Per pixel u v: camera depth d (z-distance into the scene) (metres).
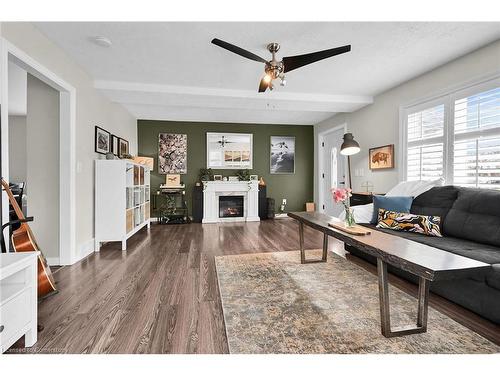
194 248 3.73
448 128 3.24
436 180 3.13
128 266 2.93
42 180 3.01
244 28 2.46
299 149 7.07
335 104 4.59
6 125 2.01
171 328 1.71
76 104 3.18
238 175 6.64
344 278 2.57
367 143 4.77
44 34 2.53
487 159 2.79
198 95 4.03
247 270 2.79
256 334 1.64
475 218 2.37
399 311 1.93
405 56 3.05
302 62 2.49
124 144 5.07
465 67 3.00
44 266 2.07
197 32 2.52
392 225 2.93
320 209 6.66
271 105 4.63
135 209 4.36
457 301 1.98
